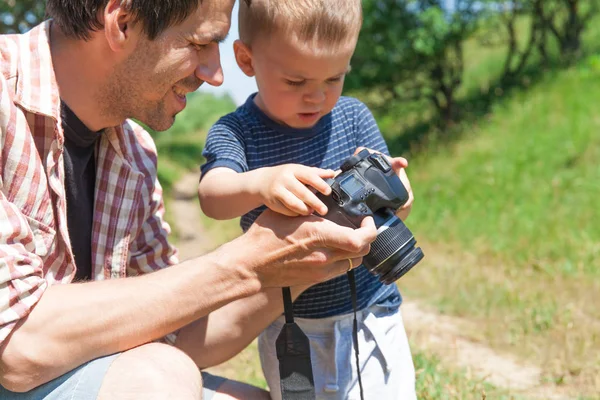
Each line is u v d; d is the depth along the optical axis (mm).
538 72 12430
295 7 2287
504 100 11680
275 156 2523
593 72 11016
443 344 4691
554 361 4262
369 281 2520
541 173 8492
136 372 1846
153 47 2055
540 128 9828
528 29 15312
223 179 2256
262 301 2332
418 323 5219
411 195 2438
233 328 2365
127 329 1910
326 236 1955
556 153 8805
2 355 1811
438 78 12570
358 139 2650
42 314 1835
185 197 14438
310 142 2539
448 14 12242
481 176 9031
